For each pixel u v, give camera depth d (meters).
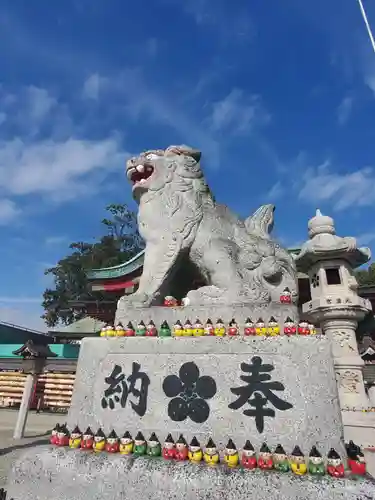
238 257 4.52
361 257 6.85
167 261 4.59
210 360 3.62
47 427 11.98
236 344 3.61
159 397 3.62
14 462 3.57
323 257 6.75
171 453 3.25
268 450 3.05
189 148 5.21
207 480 2.92
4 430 11.35
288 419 3.21
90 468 3.27
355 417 5.70
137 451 3.35
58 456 3.44
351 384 6.16
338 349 6.39
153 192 4.99
